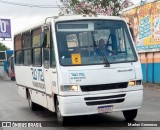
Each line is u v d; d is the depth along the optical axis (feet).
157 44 81.05
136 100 35.06
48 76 37.63
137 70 35.35
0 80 135.33
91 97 33.73
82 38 35.60
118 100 34.42
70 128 34.86
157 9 81.10
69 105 33.50
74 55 34.76
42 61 39.86
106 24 36.50
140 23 88.94
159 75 80.89
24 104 55.93
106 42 35.86
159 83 80.18
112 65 34.60
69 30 35.78
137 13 90.58
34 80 44.16
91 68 34.12
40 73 41.04
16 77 55.72
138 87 35.24
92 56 34.94
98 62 34.58
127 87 34.78
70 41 35.37
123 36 36.70
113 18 37.06
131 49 36.29
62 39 35.40
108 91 34.12
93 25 36.19
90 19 36.35
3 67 153.99
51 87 36.70
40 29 40.37
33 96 45.88
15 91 80.89
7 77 147.95
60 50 34.94
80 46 35.32
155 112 42.75
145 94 63.98
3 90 84.58
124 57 35.58
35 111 48.01
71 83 33.68
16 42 54.34
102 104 33.99
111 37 36.19
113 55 35.37
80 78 33.81
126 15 96.99
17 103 57.36
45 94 39.50
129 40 36.73
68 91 33.60
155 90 70.54
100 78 34.06
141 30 88.38
